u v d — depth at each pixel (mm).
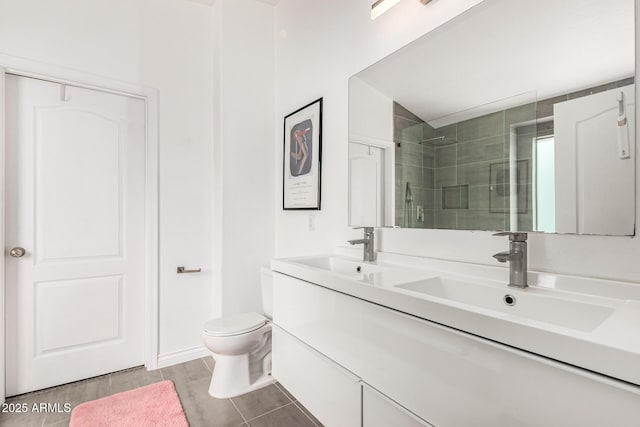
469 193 1312
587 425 616
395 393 1030
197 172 2475
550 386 667
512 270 1103
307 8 2260
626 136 924
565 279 1028
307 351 1492
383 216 1688
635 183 912
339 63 1976
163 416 1689
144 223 2322
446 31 1391
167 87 2367
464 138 1325
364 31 1802
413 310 954
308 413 1735
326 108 2084
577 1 1014
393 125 1627
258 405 1810
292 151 2398
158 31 2342
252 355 2109
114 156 2217
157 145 2314
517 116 1158
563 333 649
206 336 1861
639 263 916
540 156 1099
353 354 1210
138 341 2297
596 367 601
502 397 749
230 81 2424
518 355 714
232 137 2424
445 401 875
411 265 1546
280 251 2553
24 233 1940
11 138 1909
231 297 2402
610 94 949
